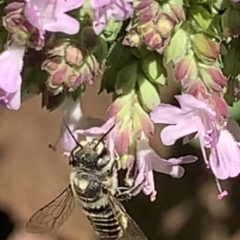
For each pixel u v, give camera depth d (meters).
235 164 0.07
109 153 0.08
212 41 0.08
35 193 0.14
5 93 0.07
